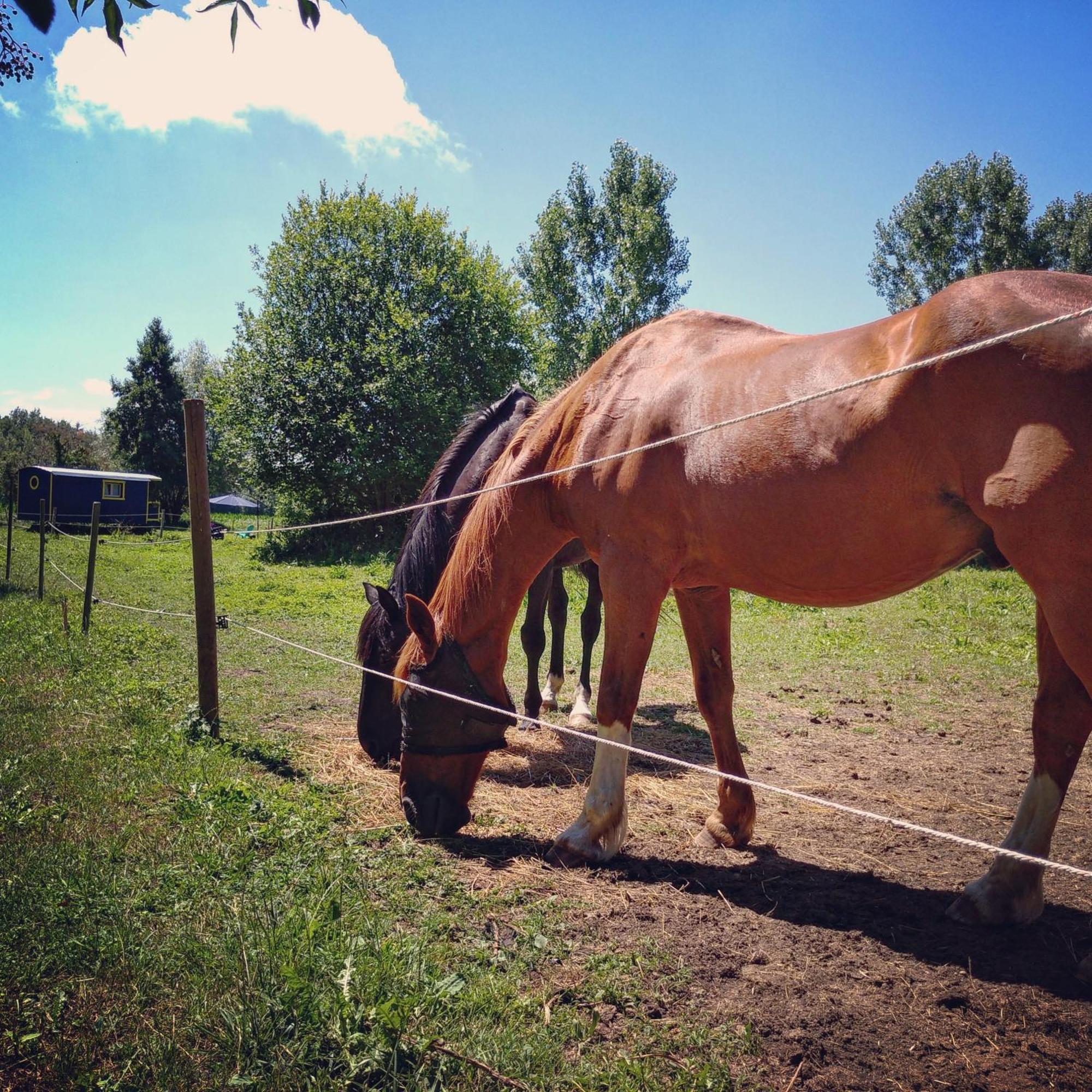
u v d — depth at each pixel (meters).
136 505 36.47
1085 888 3.02
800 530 2.63
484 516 3.57
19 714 4.74
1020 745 5.40
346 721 5.34
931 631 9.78
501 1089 1.79
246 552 24.48
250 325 25.38
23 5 1.40
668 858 3.30
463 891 2.86
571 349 35.41
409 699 3.46
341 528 25.17
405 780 3.51
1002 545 2.22
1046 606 2.15
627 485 3.10
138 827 3.15
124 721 4.68
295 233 25.58
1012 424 2.15
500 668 3.62
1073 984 2.29
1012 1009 2.17
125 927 2.33
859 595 2.74
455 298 26.22
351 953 2.18
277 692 6.14
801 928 2.65
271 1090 1.73
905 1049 2.01
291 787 3.88
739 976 2.34
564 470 3.13
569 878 3.04
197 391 51.09
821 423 2.54
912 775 4.70
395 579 4.46
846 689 7.17
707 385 2.95
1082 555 2.06
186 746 4.27
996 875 2.68
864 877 3.12
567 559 5.26
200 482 4.77
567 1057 1.93
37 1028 1.92
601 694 3.23
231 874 2.78
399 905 2.71
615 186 35.25
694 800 4.14
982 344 1.91
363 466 24.22
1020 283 2.28
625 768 3.25
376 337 25.02
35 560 16.23
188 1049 1.88
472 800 4.02
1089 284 2.23
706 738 5.57
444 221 27.19
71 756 4.00
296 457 25.19
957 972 2.37
